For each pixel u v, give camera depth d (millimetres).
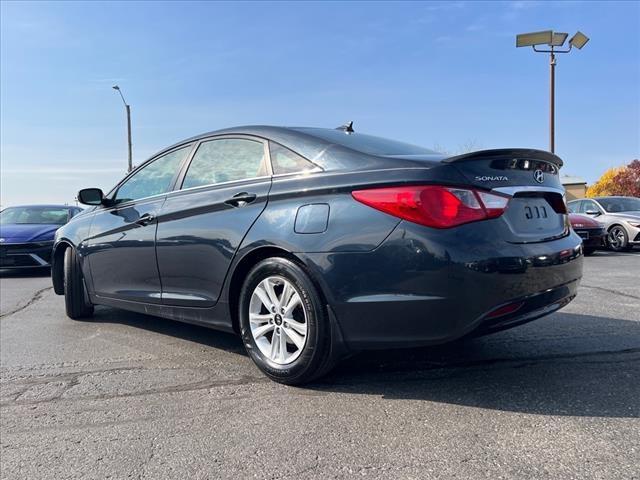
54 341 4355
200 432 2543
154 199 4113
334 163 3014
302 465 2199
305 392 3004
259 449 2350
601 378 3092
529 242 2783
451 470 2111
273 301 3145
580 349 3678
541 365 3346
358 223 2756
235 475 2146
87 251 4789
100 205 4848
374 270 2688
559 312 4902
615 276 7430
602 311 4930
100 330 4723
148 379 3326
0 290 7594
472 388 2984
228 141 3719
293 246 2947
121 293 4379
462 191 2621
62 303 6293
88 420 2732
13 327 4934
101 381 3316
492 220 2656
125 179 4648
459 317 2551
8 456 2373
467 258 2523
